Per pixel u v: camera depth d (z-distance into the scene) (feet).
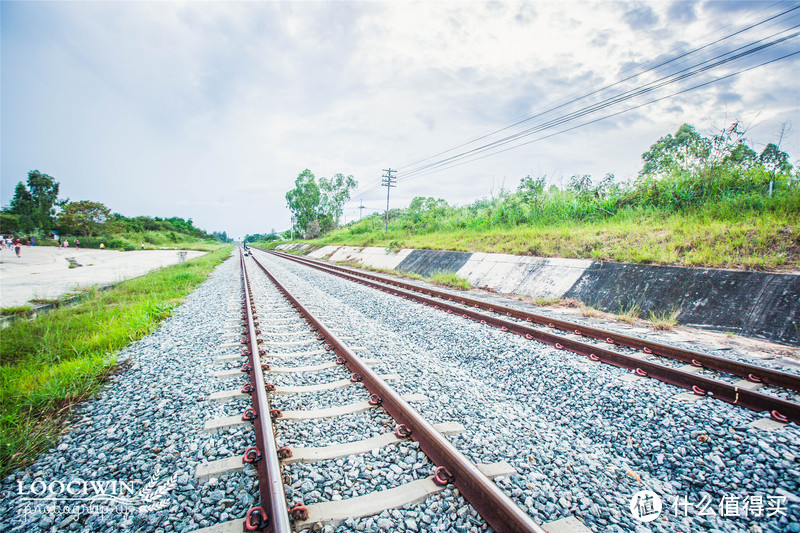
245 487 8.13
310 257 125.70
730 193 35.32
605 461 9.52
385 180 110.93
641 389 13.20
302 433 10.32
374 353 17.83
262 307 30.17
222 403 12.31
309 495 7.88
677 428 10.69
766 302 20.47
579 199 53.42
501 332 20.94
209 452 9.45
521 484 8.48
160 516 7.41
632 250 31.40
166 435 10.44
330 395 12.85
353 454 9.39
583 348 17.16
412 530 7.08
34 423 11.22
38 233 197.98
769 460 9.08
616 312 26.61
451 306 27.20
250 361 15.80
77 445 10.07
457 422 11.25
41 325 24.72
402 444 9.81
